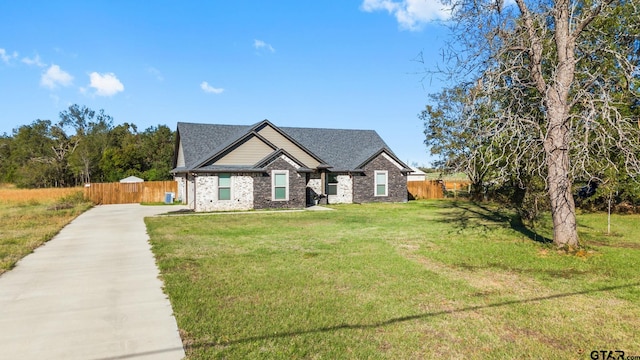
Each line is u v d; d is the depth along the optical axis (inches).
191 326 192.5
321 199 1001.5
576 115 346.3
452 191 1398.9
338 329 190.4
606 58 460.4
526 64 410.9
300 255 366.6
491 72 365.4
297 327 192.7
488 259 348.2
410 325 196.5
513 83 382.0
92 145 2365.9
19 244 417.4
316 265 325.1
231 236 483.2
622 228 563.2
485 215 740.0
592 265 322.7
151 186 1210.0
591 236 489.1
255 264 328.5
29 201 1075.9
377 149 1092.5
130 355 160.7
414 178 1749.5
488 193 1045.8
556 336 183.6
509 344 174.9
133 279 281.0
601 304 229.0
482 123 402.6
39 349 165.8
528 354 164.7
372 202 1075.9
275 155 879.7
